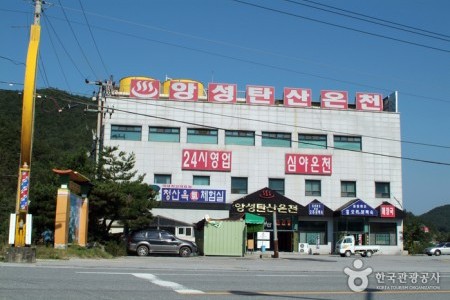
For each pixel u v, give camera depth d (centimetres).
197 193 4522
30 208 2925
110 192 3008
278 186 4744
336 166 4841
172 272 1552
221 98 4762
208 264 2167
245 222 3488
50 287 1091
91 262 1981
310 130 4853
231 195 4628
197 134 4681
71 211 2467
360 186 4844
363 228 4722
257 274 1590
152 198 3566
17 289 1044
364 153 4900
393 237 4800
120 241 3133
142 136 4575
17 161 5403
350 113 4950
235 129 4734
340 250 4069
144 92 4638
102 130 4556
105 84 4250
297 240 4584
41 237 2948
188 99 4709
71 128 8100
